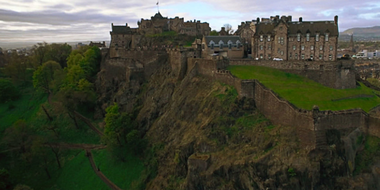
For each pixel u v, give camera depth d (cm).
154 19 18438
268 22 12000
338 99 7738
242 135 7200
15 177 9675
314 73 9138
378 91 9719
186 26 17238
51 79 14262
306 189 6088
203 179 6962
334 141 6316
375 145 6397
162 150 8738
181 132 8625
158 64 12344
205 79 9638
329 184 6097
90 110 12744
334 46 10731
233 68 9550
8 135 11294
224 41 11956
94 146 10719
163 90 10806
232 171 6662
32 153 9956
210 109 8262
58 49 17800
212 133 7550
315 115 6216
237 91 8194
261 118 7462
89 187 8825
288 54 11325
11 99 14012
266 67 9750
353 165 6303
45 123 12112
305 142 6381
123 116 10238
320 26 11006
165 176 7994
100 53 15100
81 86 12375
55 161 10244
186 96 9538
